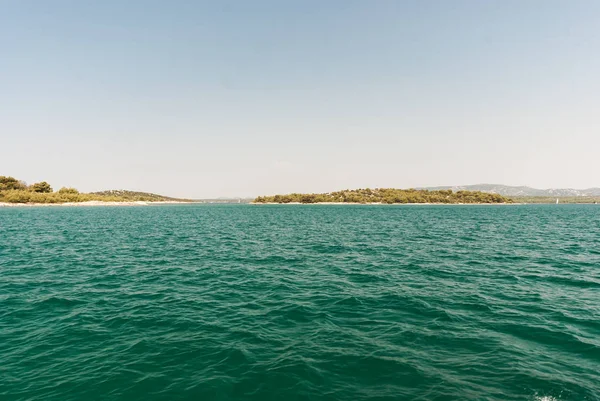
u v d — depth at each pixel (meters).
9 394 8.05
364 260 25.42
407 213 106.25
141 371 9.14
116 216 81.44
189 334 11.66
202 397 7.97
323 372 9.03
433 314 13.52
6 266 22.83
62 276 20.11
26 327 12.24
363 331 11.87
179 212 114.81
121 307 14.54
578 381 8.52
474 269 22.00
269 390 8.22
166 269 22.23
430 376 8.80
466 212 113.19
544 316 13.23
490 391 8.11
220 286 18.03
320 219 76.00
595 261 24.55
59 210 110.38
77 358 9.89
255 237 40.59
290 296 16.14
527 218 77.88
